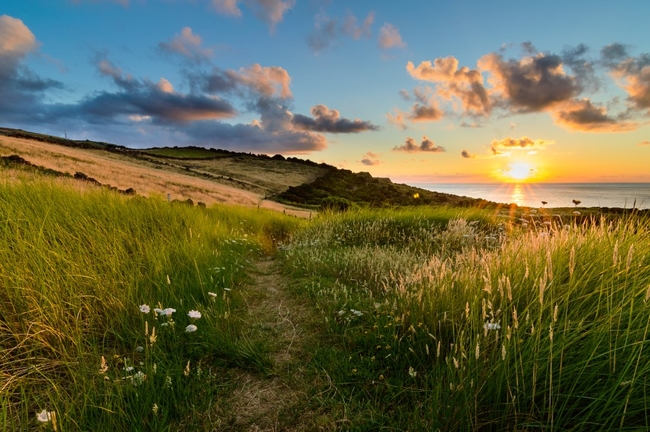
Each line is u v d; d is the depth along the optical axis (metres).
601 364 1.71
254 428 2.07
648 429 1.48
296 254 7.10
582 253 2.98
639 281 2.29
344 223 10.10
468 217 8.99
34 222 4.03
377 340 2.91
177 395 2.19
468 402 1.81
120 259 4.03
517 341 2.00
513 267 3.12
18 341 2.38
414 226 8.77
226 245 7.09
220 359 2.74
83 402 1.94
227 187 51.44
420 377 2.35
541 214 7.28
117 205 6.47
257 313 3.95
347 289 4.67
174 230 6.32
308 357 2.89
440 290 2.96
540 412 1.69
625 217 3.70
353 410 2.18
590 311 2.21
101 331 2.89
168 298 3.48
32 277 2.94
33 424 1.86
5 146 30.08
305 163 110.56
